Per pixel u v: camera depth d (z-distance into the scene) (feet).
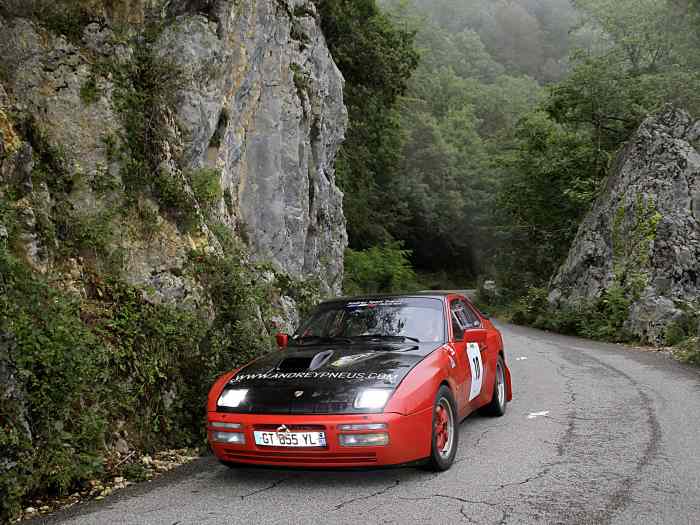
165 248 26.05
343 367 18.07
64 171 24.77
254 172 46.88
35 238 20.94
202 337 24.20
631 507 14.65
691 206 70.79
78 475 17.15
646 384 32.68
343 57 91.61
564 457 19.04
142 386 20.88
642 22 108.37
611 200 82.84
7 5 26.30
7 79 25.29
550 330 81.25
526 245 146.92
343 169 106.93
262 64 45.11
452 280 243.40
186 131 32.42
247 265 34.24
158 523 14.64
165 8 33.22
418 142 228.02
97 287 22.56
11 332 17.21
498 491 16.01
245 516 14.84
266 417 16.75
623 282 72.28
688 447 19.81
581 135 114.32
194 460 20.42
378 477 17.60
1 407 16.12
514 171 130.62
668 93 91.76
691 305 60.95
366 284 141.18
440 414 18.44
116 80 27.43
